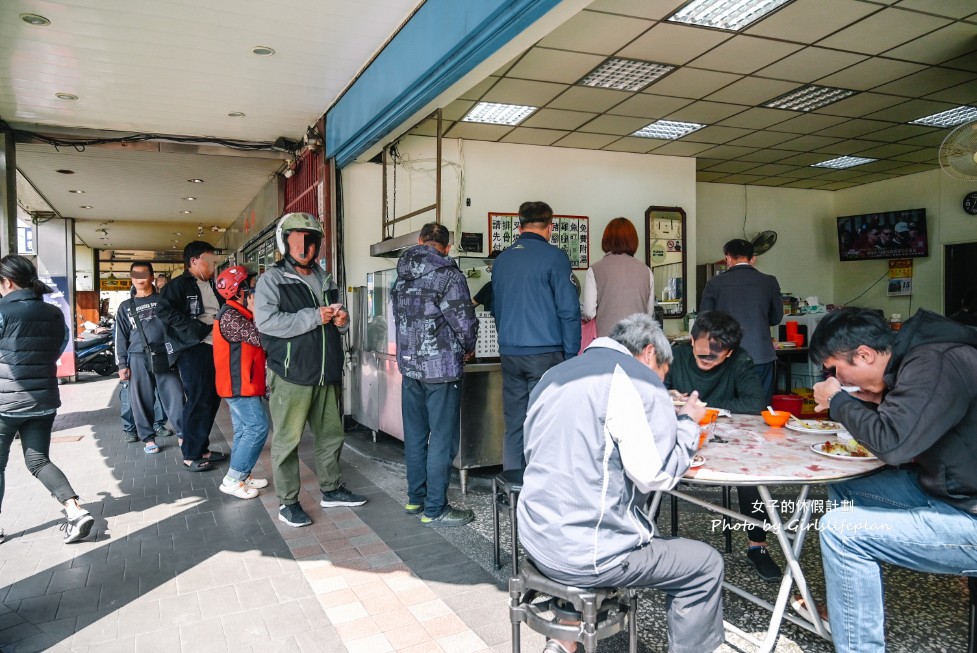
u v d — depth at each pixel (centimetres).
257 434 367
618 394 159
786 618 213
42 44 387
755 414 263
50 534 314
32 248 1016
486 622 226
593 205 655
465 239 595
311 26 369
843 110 546
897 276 848
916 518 172
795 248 903
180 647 211
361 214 555
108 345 1030
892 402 171
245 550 292
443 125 557
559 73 448
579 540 156
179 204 938
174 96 484
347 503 354
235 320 356
